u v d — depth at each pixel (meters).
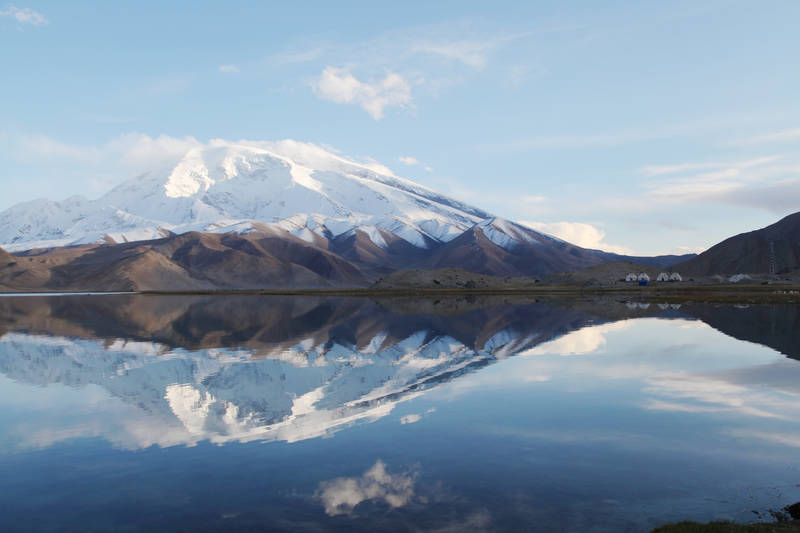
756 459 15.42
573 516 11.93
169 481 14.36
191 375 30.33
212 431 19.05
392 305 109.88
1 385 27.94
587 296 135.12
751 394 23.44
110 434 18.83
